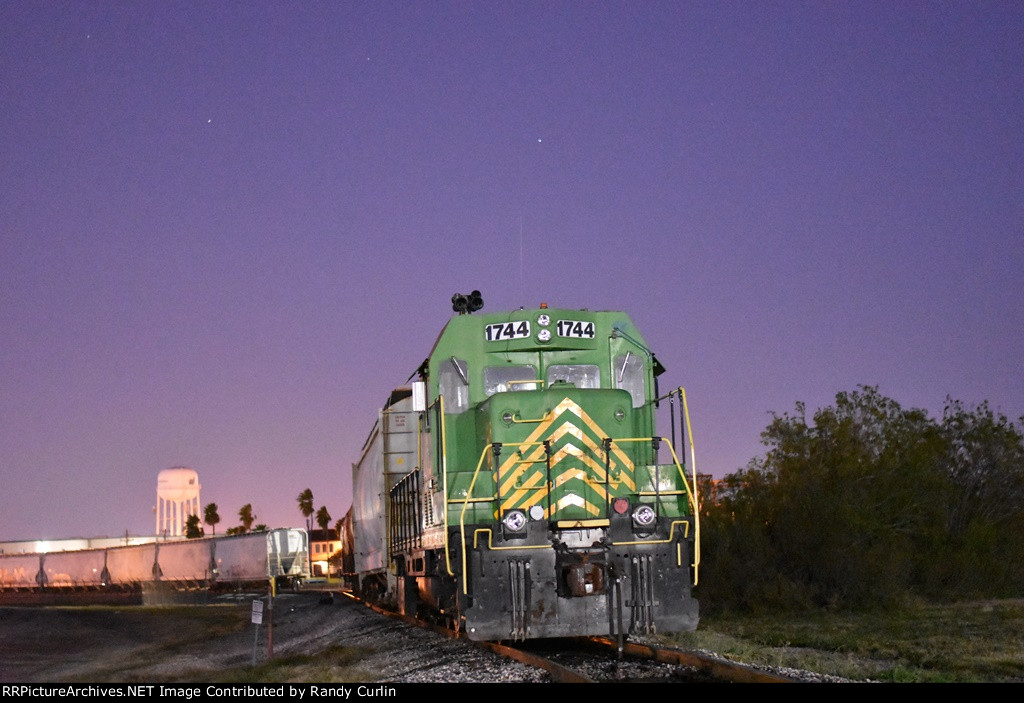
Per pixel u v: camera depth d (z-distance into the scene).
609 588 14.77
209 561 54.28
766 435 33.25
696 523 15.13
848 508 29.19
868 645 17.58
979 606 26.09
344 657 17.80
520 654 14.55
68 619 40.31
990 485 34.84
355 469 33.75
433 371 16.92
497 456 15.06
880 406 34.69
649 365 17.22
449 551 15.16
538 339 16.62
